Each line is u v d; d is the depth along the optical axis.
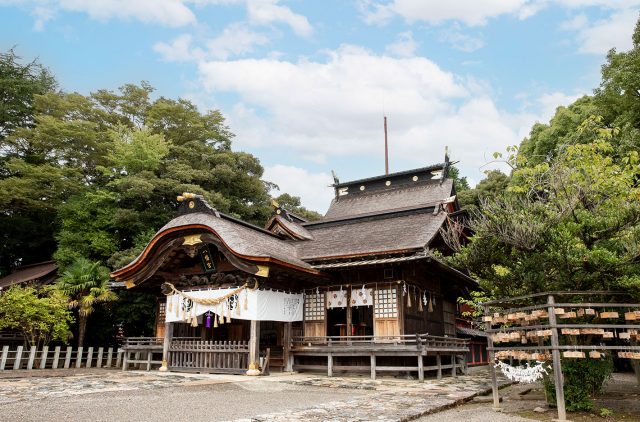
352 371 18.66
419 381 16.44
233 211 36.47
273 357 20.25
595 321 10.34
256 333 17.70
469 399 11.89
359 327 21.45
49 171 33.19
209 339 23.72
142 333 30.28
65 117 37.19
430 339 17.83
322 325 20.02
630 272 9.41
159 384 14.23
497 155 11.85
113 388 13.02
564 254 9.48
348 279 19.92
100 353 23.77
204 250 19.28
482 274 10.98
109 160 33.56
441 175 33.59
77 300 25.19
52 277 31.06
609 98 23.33
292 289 20.05
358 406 9.98
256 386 14.24
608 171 11.23
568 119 29.28
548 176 11.29
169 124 40.53
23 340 25.77
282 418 8.38
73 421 7.93
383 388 13.97
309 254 21.88
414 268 19.73
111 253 30.23
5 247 35.34
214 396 11.69
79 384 13.98
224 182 36.25
